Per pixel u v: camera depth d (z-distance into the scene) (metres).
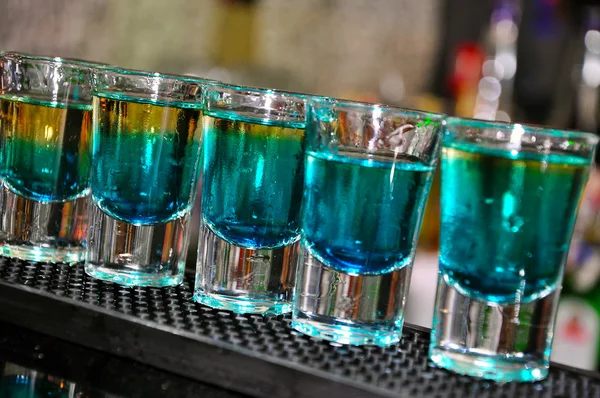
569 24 1.05
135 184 0.45
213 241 0.44
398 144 0.41
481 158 0.40
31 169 0.47
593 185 0.78
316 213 0.42
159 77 0.44
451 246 0.40
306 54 1.11
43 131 0.47
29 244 0.47
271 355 0.39
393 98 1.08
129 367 0.41
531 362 0.40
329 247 0.42
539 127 0.40
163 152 0.45
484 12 1.13
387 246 0.41
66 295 0.43
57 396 0.39
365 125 0.41
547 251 0.40
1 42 0.83
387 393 0.37
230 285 0.44
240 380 0.40
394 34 1.16
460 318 0.40
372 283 0.42
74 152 0.47
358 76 1.16
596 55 0.89
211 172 0.44
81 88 0.47
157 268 0.46
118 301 0.43
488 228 0.40
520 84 1.07
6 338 0.43
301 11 1.10
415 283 0.83
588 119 0.89
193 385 0.40
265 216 0.44
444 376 0.40
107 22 0.96
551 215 0.40
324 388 0.38
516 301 0.40
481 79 0.96
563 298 0.76
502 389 0.39
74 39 0.92
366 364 0.40
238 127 0.43
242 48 1.03
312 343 0.41
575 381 0.41
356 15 1.14
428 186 0.42
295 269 0.45
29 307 0.43
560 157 0.39
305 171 0.43
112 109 0.45
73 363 0.41
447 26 1.15
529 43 1.07
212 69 1.01
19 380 0.40
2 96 0.47
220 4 1.03
